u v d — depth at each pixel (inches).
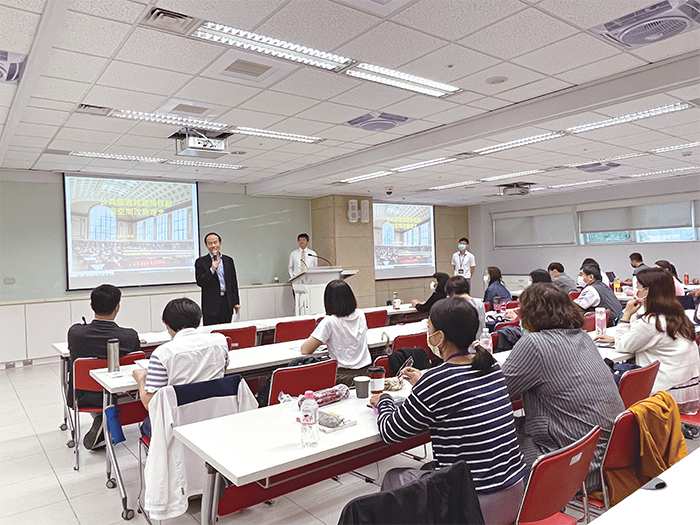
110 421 112.6
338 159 306.8
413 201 506.3
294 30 133.6
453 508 50.1
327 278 334.0
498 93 192.2
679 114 210.5
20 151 255.6
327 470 90.1
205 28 132.4
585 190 466.0
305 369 112.1
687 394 116.3
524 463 72.3
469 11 126.3
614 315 222.5
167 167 314.3
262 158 295.9
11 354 281.3
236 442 73.6
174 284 359.6
